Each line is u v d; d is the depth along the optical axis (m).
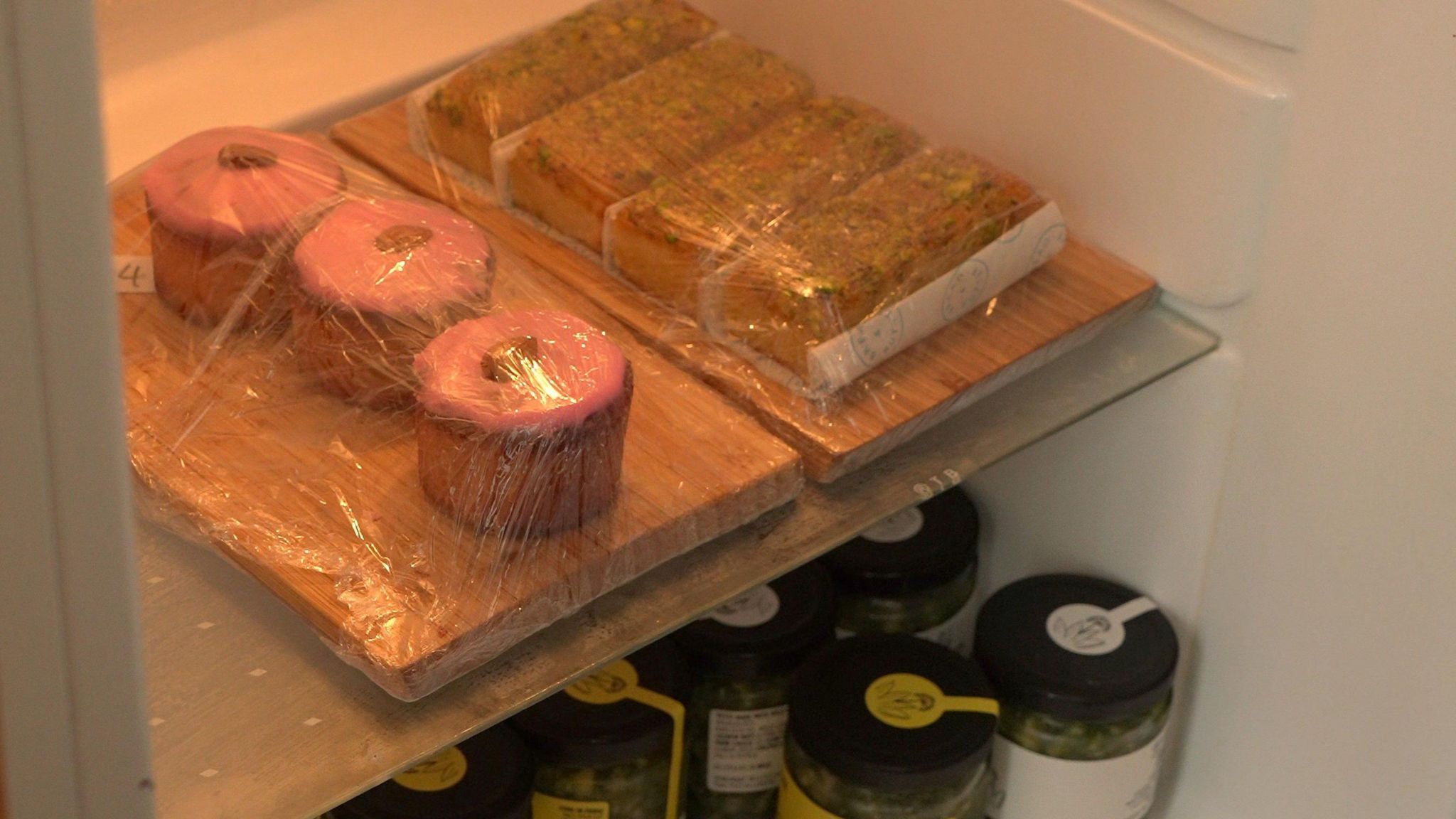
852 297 0.60
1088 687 0.71
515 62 0.71
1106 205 0.68
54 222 0.29
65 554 0.32
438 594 0.51
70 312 0.30
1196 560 0.74
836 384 0.60
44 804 0.35
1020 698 0.72
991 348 0.64
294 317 0.58
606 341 0.54
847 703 0.70
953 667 0.72
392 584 0.51
